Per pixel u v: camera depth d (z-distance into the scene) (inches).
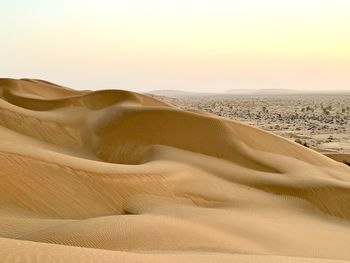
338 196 841.5
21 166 629.9
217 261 295.3
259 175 949.2
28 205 577.6
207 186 819.4
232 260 307.9
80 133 1338.6
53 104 1699.1
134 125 1233.4
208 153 1108.5
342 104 6929.1
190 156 1062.4
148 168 800.3
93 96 1760.6
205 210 652.1
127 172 740.0
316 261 342.6
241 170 997.8
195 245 421.7
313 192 851.4
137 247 387.2
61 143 1267.2
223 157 1092.5
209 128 1183.6
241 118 4131.4
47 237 393.1
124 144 1188.5
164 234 429.4
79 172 681.6
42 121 1315.2
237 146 1127.6
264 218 667.4
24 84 2255.2
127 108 1353.3
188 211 626.2
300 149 1256.2
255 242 500.1
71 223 441.4
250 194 834.2
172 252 371.2
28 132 1251.2
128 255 265.1
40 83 2458.2
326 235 620.4
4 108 1298.0
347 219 800.9
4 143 727.1
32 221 494.0
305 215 780.6
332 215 808.3
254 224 583.8
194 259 292.0
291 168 1035.9
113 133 1234.6
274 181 900.6
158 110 1266.0
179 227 465.1
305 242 549.3
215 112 4990.2
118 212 649.6
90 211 620.7
